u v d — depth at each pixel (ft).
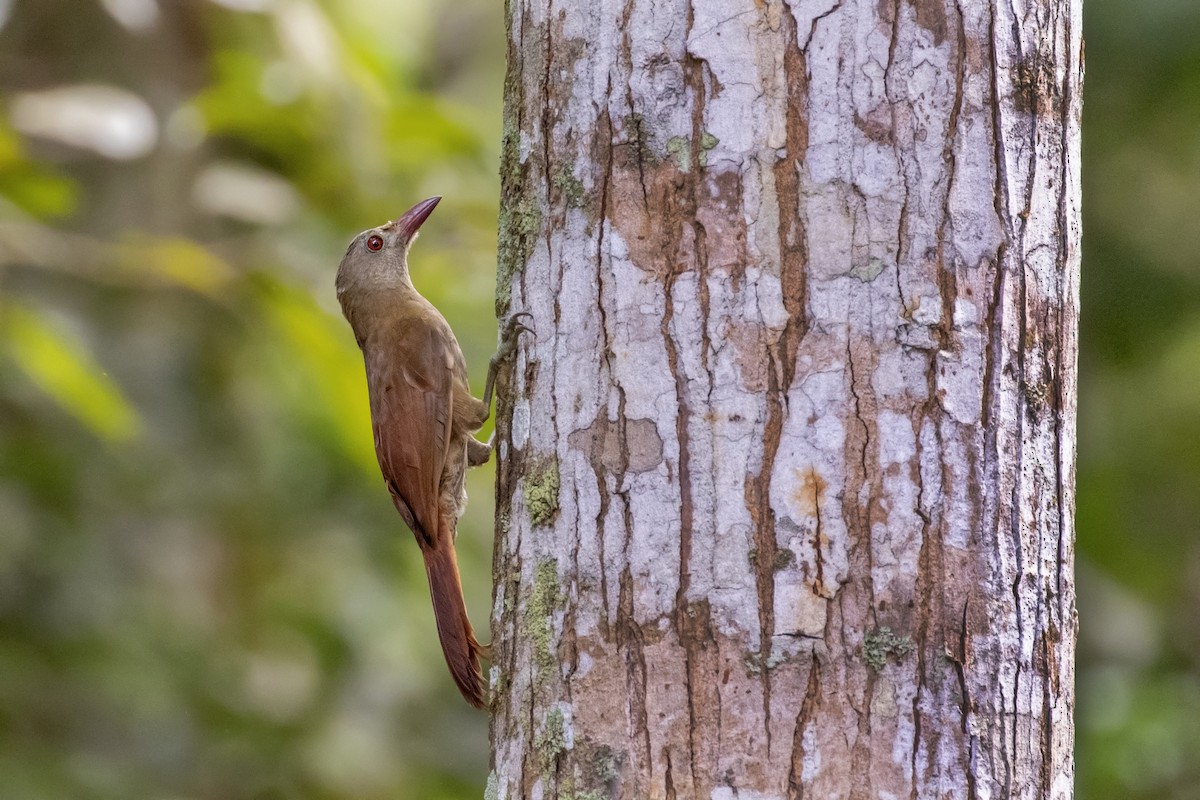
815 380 19.69
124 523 53.83
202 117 41.57
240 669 53.26
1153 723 51.47
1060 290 20.81
